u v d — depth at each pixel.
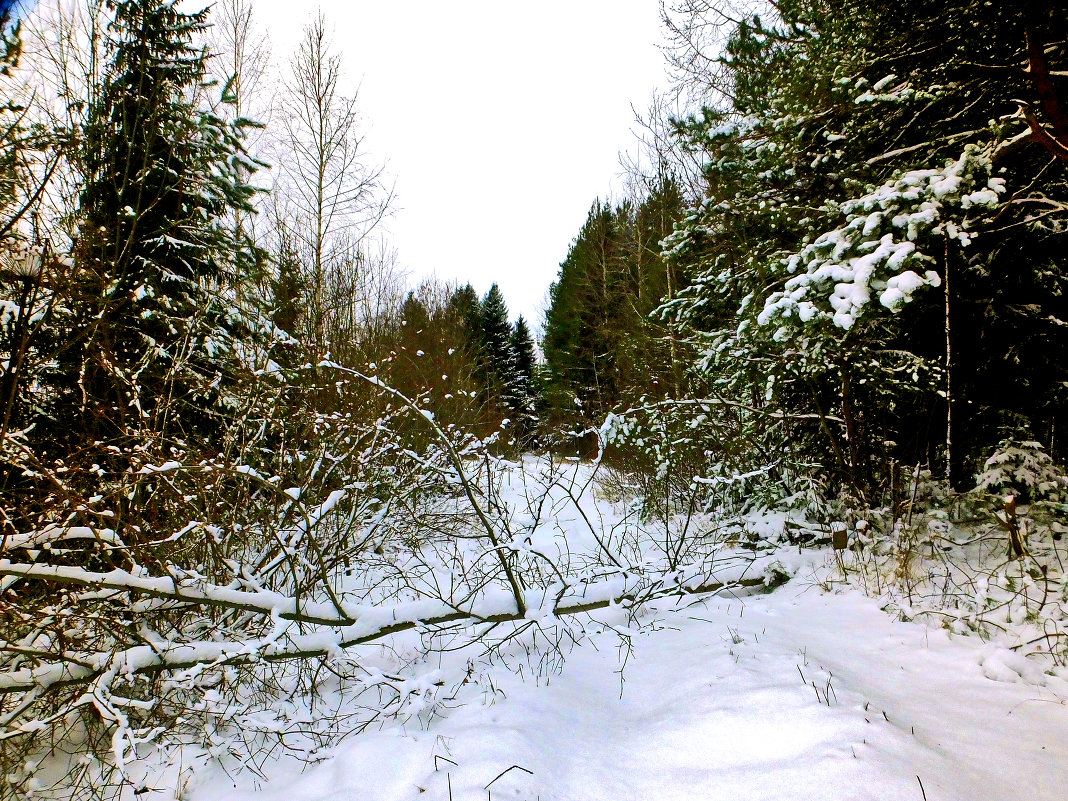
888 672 3.35
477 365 20.70
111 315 4.91
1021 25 4.63
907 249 4.15
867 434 6.29
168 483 4.00
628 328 14.83
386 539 6.29
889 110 5.59
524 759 2.78
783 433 7.00
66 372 4.61
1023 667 3.19
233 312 6.66
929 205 4.34
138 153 6.29
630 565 5.57
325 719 3.55
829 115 6.01
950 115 5.54
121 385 4.71
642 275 15.13
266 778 3.04
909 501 5.25
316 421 5.55
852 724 2.62
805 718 2.75
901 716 2.78
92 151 5.75
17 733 2.89
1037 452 5.10
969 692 3.02
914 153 5.64
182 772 3.10
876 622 4.11
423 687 3.43
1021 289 5.93
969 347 6.20
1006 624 3.76
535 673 4.00
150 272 6.05
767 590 5.32
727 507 7.19
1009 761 2.37
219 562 4.29
